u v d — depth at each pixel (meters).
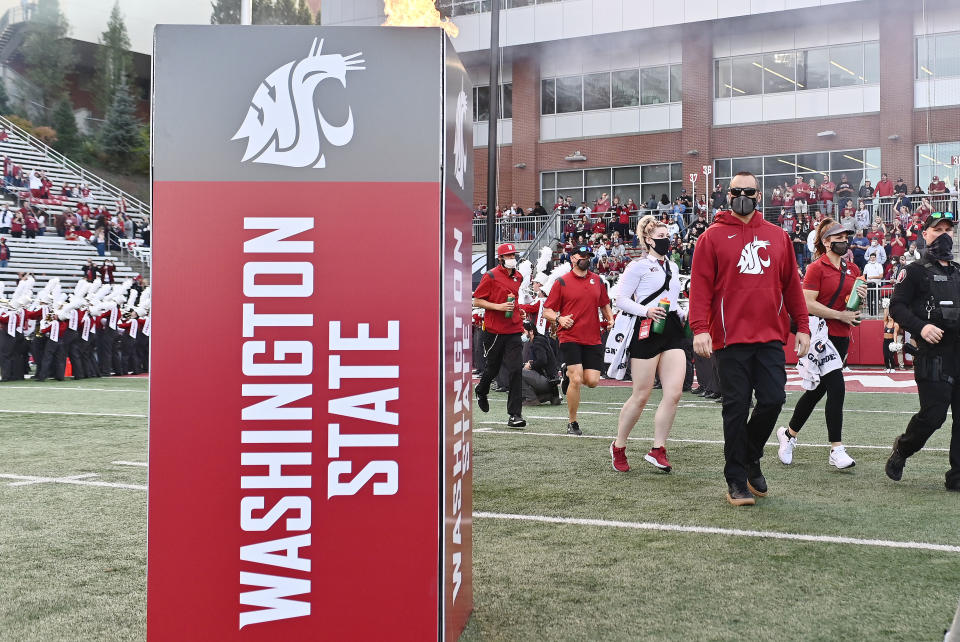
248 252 2.51
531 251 30.20
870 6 32.47
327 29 2.52
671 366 6.46
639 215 31.75
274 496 2.51
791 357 19.75
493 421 10.00
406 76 2.52
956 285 5.68
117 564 4.14
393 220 2.52
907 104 32.22
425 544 2.52
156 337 2.51
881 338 19.94
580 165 37.62
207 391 2.50
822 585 3.69
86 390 15.13
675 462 6.97
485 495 5.69
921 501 5.42
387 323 2.52
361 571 2.51
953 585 3.67
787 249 5.45
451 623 2.69
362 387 2.52
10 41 61.03
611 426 9.46
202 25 2.51
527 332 11.99
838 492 5.72
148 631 2.49
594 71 37.44
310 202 2.52
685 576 3.83
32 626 3.30
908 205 27.22
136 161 59.19
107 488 6.04
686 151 35.62
